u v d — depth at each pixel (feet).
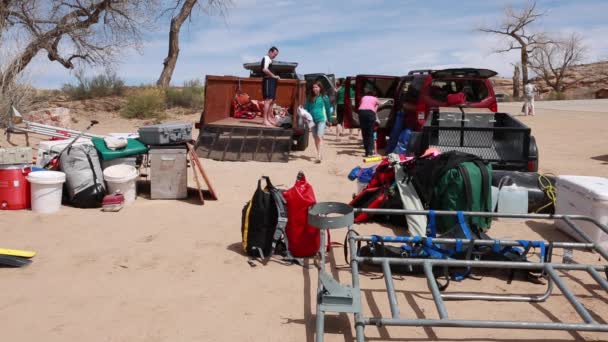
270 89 39.40
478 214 16.67
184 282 15.10
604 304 14.24
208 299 13.97
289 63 50.65
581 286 15.53
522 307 13.96
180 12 91.61
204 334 12.09
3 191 22.35
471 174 18.49
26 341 11.59
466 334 12.33
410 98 38.40
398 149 35.65
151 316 12.91
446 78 35.45
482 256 16.15
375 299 14.20
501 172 23.85
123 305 13.50
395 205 20.86
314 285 15.06
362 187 23.26
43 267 16.03
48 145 26.45
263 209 17.02
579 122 69.21
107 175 23.54
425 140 26.45
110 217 21.83
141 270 15.96
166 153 24.93
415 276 15.99
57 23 59.06
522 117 78.79
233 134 38.29
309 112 36.60
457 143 26.96
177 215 22.34
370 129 38.22
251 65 50.80
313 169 33.96
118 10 62.59
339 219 14.55
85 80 77.05
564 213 20.66
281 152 37.19
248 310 13.35
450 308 13.79
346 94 45.80
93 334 11.98
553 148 44.83
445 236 16.76
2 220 20.98
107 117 65.98
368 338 12.03
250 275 15.71
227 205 24.26
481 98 35.86
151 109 67.87
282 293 14.46
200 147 37.99
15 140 40.09
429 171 19.62
